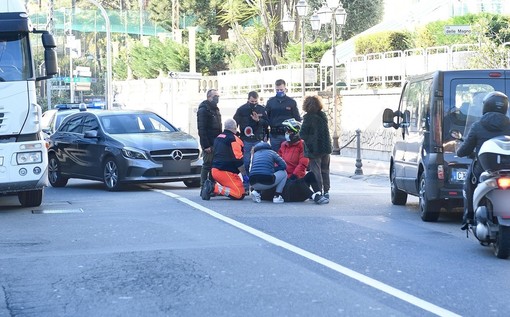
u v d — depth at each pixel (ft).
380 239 43.47
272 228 46.80
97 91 274.36
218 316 27.96
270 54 170.50
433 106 49.90
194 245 41.34
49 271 35.53
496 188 37.29
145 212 54.19
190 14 218.59
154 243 42.06
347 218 51.55
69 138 75.87
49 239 43.83
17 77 56.34
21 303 30.09
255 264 36.47
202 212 53.72
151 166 68.95
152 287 32.27
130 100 205.57
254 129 64.44
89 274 34.81
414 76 56.08
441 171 49.29
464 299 30.22
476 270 35.55
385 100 108.47
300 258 37.88
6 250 40.60
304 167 60.23
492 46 89.10
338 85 132.77
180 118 174.60
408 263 36.99
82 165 74.02
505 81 49.67
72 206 58.75
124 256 38.63
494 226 38.04
